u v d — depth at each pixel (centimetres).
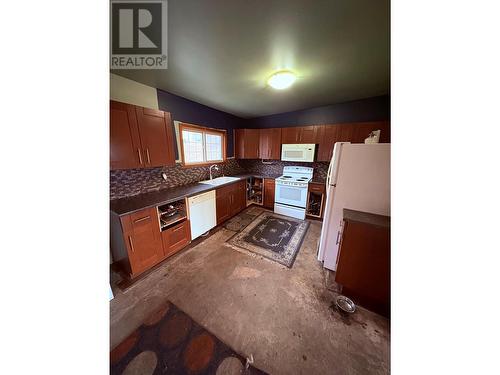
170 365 104
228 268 194
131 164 177
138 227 171
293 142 340
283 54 147
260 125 407
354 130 287
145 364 105
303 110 343
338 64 165
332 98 275
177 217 219
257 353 111
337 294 159
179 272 187
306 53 146
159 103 227
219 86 215
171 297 154
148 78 190
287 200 339
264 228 291
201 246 238
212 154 345
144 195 212
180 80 196
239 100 278
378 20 108
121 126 167
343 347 115
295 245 242
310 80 204
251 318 135
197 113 291
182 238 222
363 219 144
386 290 137
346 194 170
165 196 208
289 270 192
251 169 437
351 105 296
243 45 134
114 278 175
